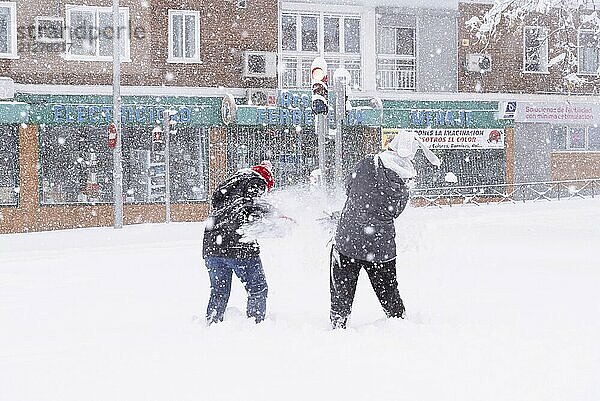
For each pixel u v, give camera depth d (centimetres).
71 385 511
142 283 1091
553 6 2638
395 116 3272
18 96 2808
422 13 3356
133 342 652
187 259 1452
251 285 762
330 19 3244
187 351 609
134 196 2917
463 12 3428
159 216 2936
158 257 1500
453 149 3378
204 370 545
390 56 3331
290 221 765
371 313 805
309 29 3222
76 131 2855
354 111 3138
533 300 840
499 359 559
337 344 621
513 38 3506
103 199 2878
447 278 1035
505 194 3438
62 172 2839
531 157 3550
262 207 758
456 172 3384
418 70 3362
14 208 2778
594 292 898
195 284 1076
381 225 718
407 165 727
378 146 3225
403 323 696
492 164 3441
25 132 2784
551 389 477
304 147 3095
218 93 3023
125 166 2914
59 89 2845
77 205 2847
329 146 3106
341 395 472
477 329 670
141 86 2939
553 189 3569
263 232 753
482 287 945
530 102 3466
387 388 486
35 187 2797
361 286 1006
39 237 2192
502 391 474
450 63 3416
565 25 2753
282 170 3062
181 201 2972
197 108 2988
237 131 3027
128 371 548
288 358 575
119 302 906
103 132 2881
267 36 3109
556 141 3622
